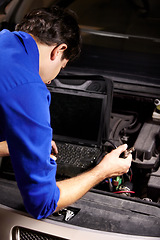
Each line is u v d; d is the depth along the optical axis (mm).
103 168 1230
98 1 3311
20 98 954
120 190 1615
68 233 1314
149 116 2137
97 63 2375
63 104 1831
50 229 1329
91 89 1808
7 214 1370
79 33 1128
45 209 1060
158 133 1959
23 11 2252
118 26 3066
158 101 2025
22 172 999
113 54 2496
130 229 1304
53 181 1050
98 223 1320
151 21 3074
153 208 1406
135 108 2211
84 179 1185
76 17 1155
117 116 2180
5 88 954
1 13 2135
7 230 1401
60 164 1646
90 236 1295
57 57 1088
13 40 1064
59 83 1842
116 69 2303
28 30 1085
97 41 2631
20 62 1005
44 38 1048
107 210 1382
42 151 990
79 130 1814
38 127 968
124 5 3330
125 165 1286
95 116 1785
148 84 2086
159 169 1779
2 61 990
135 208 1401
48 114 1007
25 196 1024
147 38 2352
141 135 1938
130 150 1442
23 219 1352
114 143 1922
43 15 1079
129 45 2619
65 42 1074
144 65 2365
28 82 970
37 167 993
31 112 959
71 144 1801
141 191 1721
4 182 1517
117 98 2150
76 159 1684
